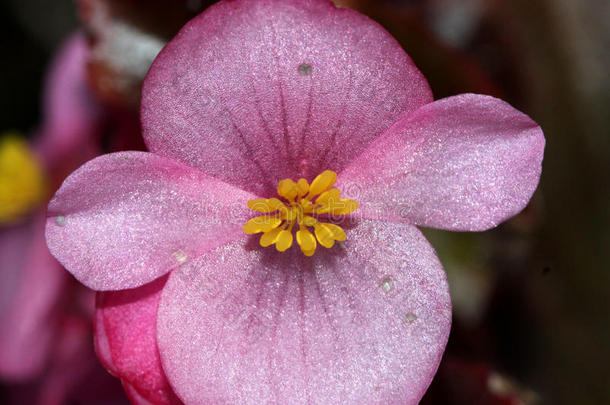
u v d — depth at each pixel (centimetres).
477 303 12
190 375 10
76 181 10
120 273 10
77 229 10
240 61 10
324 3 10
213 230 10
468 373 11
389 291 10
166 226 10
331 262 10
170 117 10
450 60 12
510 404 11
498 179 10
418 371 10
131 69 11
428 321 10
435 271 10
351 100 10
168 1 11
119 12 11
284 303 10
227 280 10
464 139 10
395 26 11
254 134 10
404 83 10
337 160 10
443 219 10
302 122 10
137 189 10
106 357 10
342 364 10
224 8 10
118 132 11
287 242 10
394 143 10
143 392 10
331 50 10
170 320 10
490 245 12
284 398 10
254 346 10
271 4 10
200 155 10
